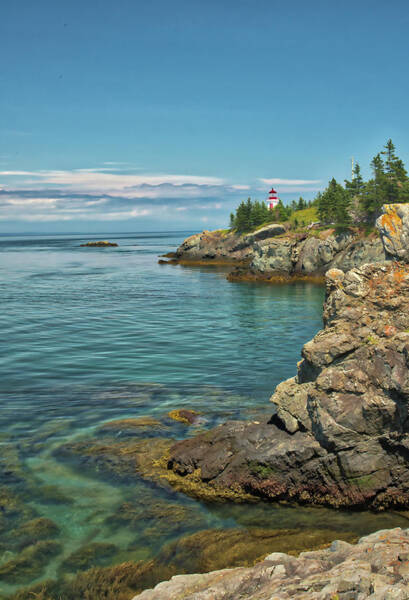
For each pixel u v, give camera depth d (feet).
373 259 314.14
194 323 158.61
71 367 104.58
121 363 108.06
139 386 91.20
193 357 113.39
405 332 54.85
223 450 57.52
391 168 376.27
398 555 32.35
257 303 208.13
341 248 335.88
